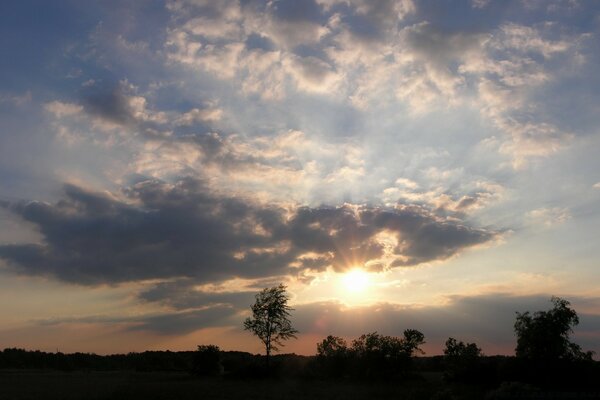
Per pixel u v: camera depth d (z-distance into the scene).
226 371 108.75
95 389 68.06
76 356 199.50
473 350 71.06
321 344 95.00
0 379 98.12
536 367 60.56
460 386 63.03
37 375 120.44
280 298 97.69
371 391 63.69
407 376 83.56
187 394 60.31
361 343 89.25
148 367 152.00
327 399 54.72
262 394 60.16
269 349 97.44
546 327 60.88
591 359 60.84
